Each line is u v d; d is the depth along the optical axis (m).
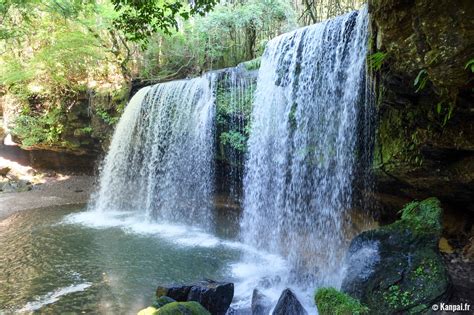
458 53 2.87
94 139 15.52
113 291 5.84
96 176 16.30
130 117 13.06
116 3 5.56
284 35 8.24
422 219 4.59
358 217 6.74
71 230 9.79
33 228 9.95
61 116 15.55
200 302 4.87
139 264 7.12
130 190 12.96
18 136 15.94
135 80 14.61
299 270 6.64
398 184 5.77
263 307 4.88
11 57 16.44
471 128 4.14
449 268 5.02
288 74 8.01
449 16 2.82
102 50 15.71
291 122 7.89
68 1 12.98
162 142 11.80
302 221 7.66
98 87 15.33
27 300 5.54
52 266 7.00
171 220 11.15
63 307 5.30
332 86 6.87
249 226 9.10
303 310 4.60
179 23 14.36
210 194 10.73
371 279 4.39
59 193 14.45
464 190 5.00
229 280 6.28
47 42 15.77
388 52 3.65
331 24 6.92
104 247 8.26
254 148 8.98
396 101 4.76
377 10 3.49
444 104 4.02
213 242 8.77
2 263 7.17
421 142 4.78
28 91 15.96
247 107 9.37
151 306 4.62
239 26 13.48
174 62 15.55
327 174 7.05
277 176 8.29
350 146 6.48
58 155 16.58
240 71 9.89
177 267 6.95
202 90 10.52
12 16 13.84
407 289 4.11
